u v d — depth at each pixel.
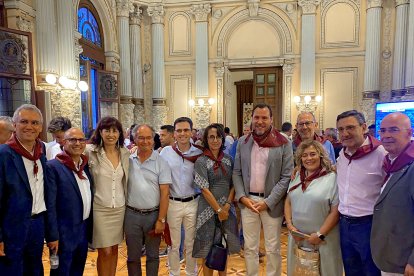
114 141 2.43
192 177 2.74
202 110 10.66
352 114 2.05
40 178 2.15
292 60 10.17
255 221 2.63
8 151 1.99
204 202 2.65
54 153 3.21
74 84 6.82
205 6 10.42
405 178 1.74
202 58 10.55
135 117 10.59
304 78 10.05
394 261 1.77
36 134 2.08
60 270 2.25
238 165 2.70
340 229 2.11
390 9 9.48
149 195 2.51
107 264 2.52
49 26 6.36
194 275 2.79
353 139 2.03
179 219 2.75
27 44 5.80
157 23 10.64
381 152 1.99
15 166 1.99
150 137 2.53
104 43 9.34
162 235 2.65
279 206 2.54
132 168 2.54
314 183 2.21
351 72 9.91
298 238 2.22
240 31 10.57
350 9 9.80
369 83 9.55
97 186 2.43
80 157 2.39
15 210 1.98
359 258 2.04
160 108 10.83
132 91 10.54
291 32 10.17
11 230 1.98
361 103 9.80
